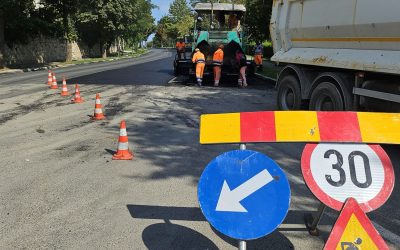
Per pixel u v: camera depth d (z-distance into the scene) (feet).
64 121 32.96
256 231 10.57
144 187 18.44
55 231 14.15
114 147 25.18
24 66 105.09
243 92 52.85
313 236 14.02
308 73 32.81
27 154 23.49
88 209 15.99
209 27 69.97
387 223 15.06
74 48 172.14
